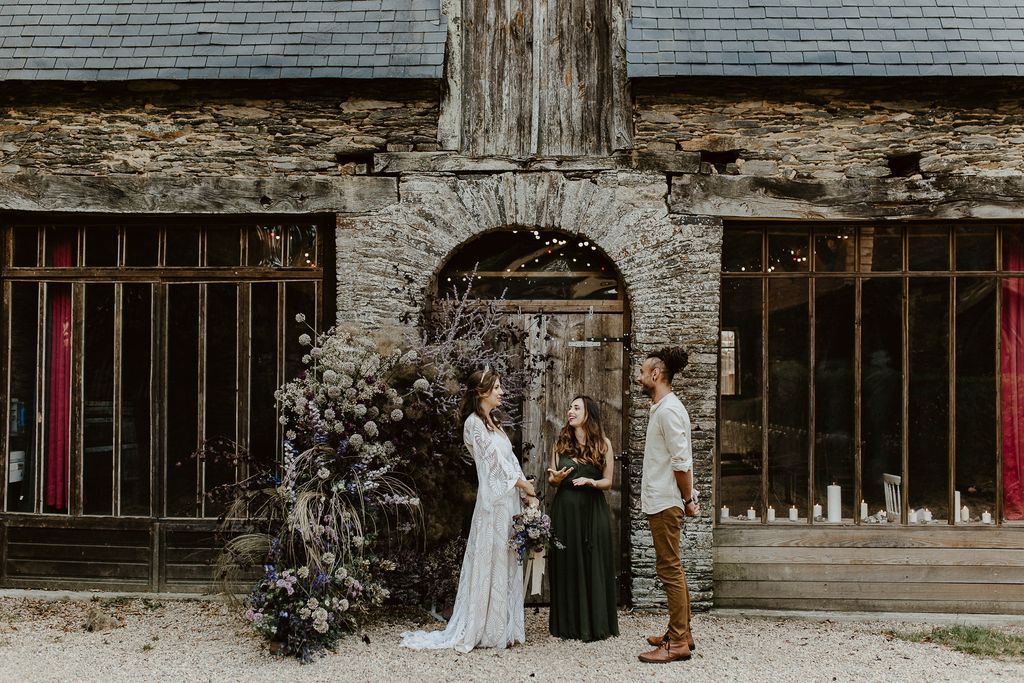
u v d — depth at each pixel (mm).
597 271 5152
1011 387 5086
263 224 5250
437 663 3945
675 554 4035
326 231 5207
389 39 5090
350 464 4297
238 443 5195
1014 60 4812
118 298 5293
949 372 5070
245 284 5238
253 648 4180
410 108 5105
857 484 5047
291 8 5270
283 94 5113
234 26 5176
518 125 5156
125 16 5250
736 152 5035
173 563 5191
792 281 5117
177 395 5250
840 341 5102
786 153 5016
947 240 5090
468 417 4297
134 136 5137
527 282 5184
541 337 5121
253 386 5215
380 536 4582
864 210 4961
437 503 4602
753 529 5035
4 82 4973
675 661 4020
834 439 5082
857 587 5020
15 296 5340
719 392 5098
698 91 5031
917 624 4805
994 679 3861
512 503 4215
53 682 3701
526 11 5230
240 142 5121
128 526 5219
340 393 4352
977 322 5086
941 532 5012
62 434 5297
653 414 4055
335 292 5180
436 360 4688
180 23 5195
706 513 4895
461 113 5141
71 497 5258
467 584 4230
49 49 5059
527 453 5051
